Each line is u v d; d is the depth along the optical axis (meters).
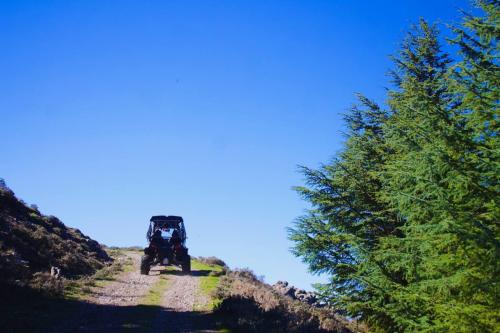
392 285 13.16
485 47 10.72
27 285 14.96
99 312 13.91
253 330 12.66
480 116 10.25
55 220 30.45
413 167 11.15
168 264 24.33
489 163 9.45
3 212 25.12
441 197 9.86
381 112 18.19
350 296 15.48
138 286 19.45
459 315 9.34
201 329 12.52
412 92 15.56
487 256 9.02
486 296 9.45
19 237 21.75
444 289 9.86
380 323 14.67
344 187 17.22
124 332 11.73
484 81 10.41
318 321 17.72
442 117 11.25
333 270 16.09
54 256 22.17
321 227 16.91
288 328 14.08
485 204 9.68
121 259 30.97
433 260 10.33
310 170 17.45
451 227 8.83
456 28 10.78
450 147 10.50
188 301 16.58
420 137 11.85
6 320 11.34
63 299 15.12
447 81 11.34
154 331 12.06
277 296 21.38
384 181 14.26
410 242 11.89
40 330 11.19
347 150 18.14
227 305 15.00
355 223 16.61
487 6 10.68
